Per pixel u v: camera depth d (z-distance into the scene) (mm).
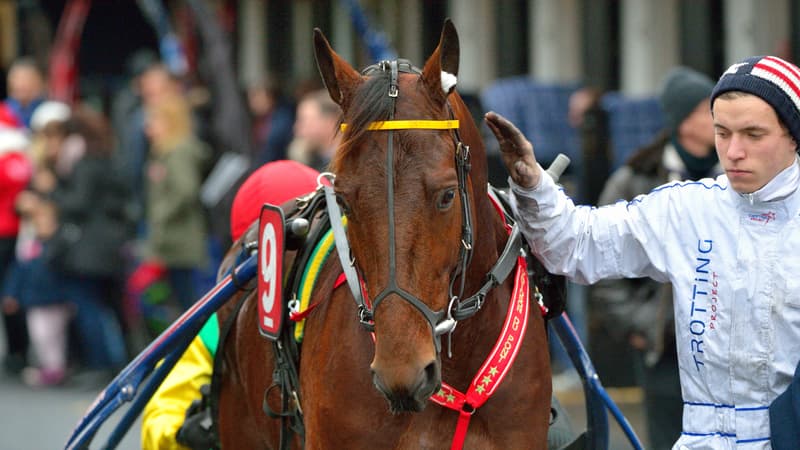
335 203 6961
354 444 6531
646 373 10133
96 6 29766
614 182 10297
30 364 19609
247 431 8234
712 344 6508
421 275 5828
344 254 6625
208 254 17219
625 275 6891
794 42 19250
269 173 8844
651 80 21766
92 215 17750
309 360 6875
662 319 9672
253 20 31391
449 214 5926
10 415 16250
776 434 6348
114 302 18109
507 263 6645
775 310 6363
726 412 6523
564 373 16203
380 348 5770
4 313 19266
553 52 24125
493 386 6508
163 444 8609
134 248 18188
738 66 6352
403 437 6492
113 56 29984
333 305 6773
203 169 16641
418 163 5895
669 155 10164
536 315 6898
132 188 17875
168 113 16578
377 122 5957
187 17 22281
